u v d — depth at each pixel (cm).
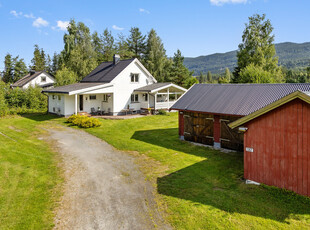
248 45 3791
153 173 1048
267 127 862
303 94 732
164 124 2234
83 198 820
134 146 1497
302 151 770
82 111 2662
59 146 1498
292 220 655
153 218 691
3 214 704
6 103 2825
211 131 1480
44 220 683
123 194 850
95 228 648
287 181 812
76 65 4144
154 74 4734
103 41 5500
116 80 2702
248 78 2916
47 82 4828
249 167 927
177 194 837
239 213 698
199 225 647
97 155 1321
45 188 893
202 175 1010
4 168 1074
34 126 2103
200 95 1591
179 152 1364
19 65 6575
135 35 5322
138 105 2991
